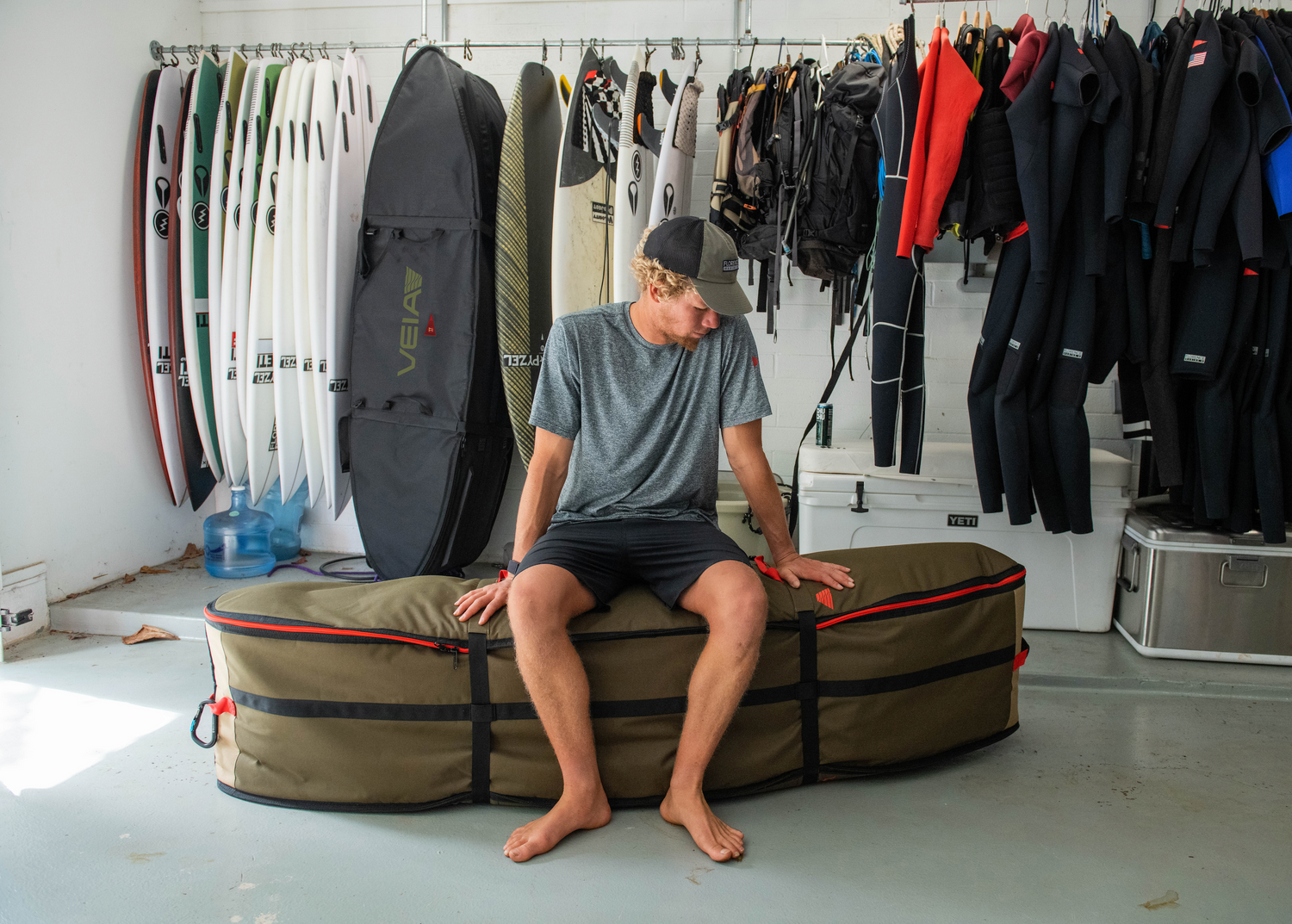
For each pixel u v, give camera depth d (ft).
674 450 5.69
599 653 5.34
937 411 9.98
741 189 8.74
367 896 4.57
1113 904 4.55
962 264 9.68
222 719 5.57
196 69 9.60
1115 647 8.16
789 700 5.64
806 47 9.78
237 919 4.37
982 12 9.46
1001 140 7.27
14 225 8.36
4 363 8.30
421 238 8.82
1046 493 7.84
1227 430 7.47
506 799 5.43
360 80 9.57
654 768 5.41
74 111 8.98
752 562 6.05
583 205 9.07
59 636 8.60
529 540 5.65
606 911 4.46
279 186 9.21
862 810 5.52
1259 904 4.56
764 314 10.16
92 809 5.41
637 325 5.57
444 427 8.75
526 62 9.53
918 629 5.74
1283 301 7.27
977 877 4.78
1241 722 6.88
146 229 9.59
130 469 9.88
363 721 5.31
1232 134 6.93
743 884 4.70
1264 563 7.56
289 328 9.46
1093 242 7.24
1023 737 6.61
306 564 10.46
